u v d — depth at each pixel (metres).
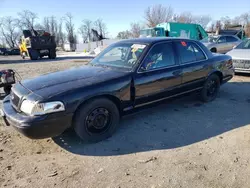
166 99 4.14
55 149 3.17
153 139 3.42
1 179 2.53
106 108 3.34
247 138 3.38
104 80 3.31
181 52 4.34
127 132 3.66
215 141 3.31
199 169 2.64
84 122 3.16
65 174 2.61
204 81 4.82
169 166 2.72
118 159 2.90
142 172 2.62
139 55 3.79
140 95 3.68
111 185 2.40
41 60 20.17
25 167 2.75
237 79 7.68
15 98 3.17
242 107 4.80
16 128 2.87
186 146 3.19
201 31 19.39
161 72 3.90
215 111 4.58
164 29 18.72
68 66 13.50
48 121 2.82
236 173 2.56
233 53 8.13
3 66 14.38
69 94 2.95
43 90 3.00
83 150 3.13
